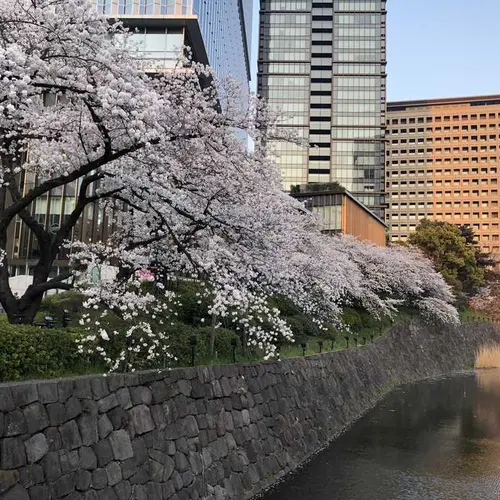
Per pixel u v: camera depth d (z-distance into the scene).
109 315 7.91
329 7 89.50
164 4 34.19
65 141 8.52
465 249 45.94
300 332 15.28
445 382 25.09
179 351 8.30
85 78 6.43
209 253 7.64
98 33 7.04
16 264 32.53
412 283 28.50
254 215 8.02
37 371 5.49
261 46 88.94
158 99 6.59
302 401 11.69
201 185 8.12
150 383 6.47
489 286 49.94
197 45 37.00
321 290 15.47
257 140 8.62
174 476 6.36
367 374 18.83
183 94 8.01
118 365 6.42
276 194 9.81
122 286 7.38
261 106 8.26
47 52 6.71
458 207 108.44
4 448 4.18
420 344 29.08
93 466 5.10
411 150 112.31
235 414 8.46
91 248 8.29
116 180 7.83
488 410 17.25
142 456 5.88
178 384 7.09
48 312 10.77
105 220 29.44
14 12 6.57
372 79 86.62
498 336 42.91
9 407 4.32
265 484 8.60
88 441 5.14
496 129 108.31
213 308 7.36
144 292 9.00
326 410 13.06
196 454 6.98
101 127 6.69
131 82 6.44
